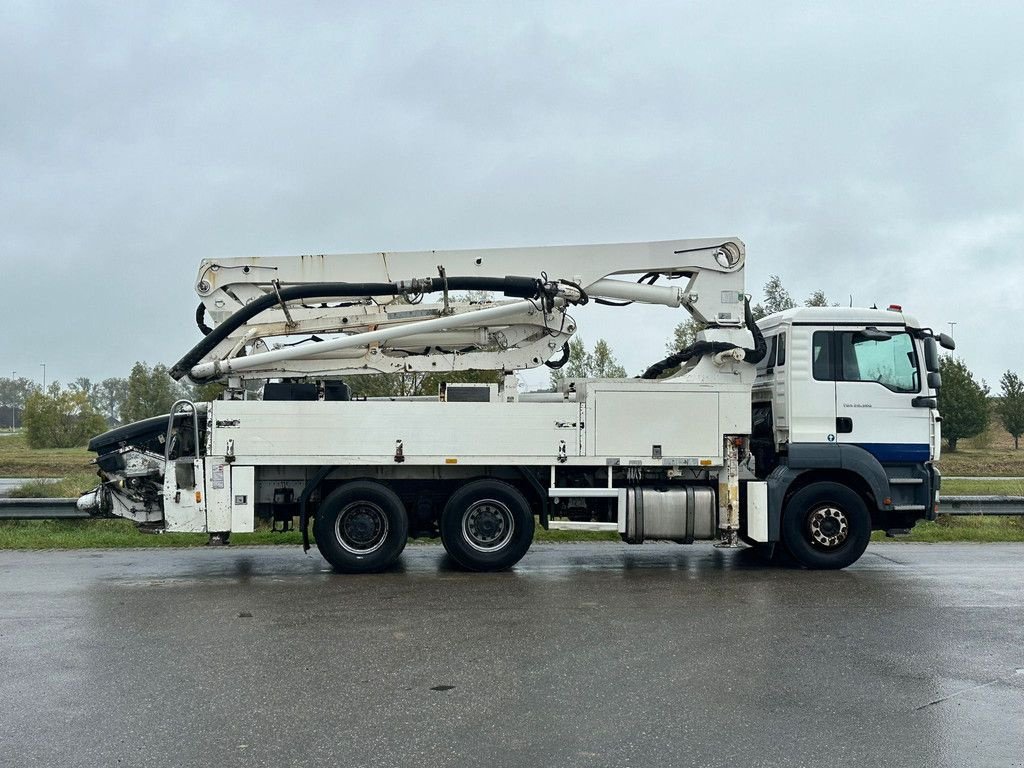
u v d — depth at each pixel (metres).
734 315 11.38
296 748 4.97
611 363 26.84
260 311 11.23
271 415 10.57
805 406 11.09
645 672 6.39
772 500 10.95
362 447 10.59
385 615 8.26
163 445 11.09
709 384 11.03
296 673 6.38
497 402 10.79
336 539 10.63
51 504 14.18
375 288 11.20
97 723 5.38
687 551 12.91
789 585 9.86
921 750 4.98
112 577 10.47
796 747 5.00
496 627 7.75
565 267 11.48
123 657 6.83
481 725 5.32
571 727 5.29
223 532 10.55
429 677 6.28
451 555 10.77
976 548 13.55
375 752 4.91
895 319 11.29
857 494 11.06
